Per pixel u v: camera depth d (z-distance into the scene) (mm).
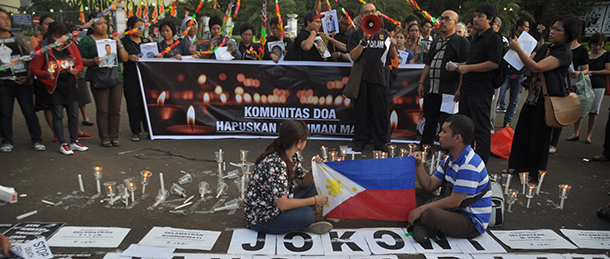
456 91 5148
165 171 4902
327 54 6277
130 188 3861
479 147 4723
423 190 3746
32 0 18609
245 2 30391
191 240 3209
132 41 6152
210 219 3627
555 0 29562
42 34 6355
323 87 6367
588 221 3777
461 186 3189
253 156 5590
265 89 6371
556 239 3371
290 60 6535
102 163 5133
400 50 6695
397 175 3562
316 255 3041
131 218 3609
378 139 5758
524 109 4824
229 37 6363
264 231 3311
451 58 5211
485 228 3309
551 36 4402
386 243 3244
